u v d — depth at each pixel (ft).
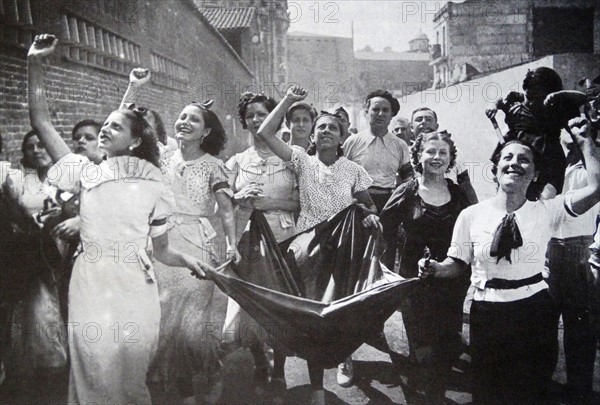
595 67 11.89
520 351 8.43
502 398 8.80
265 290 9.18
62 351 9.38
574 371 9.32
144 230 8.16
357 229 9.73
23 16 9.62
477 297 8.64
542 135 10.46
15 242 9.03
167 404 9.16
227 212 9.25
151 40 13.41
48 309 9.25
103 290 7.98
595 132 10.09
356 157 11.39
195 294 9.27
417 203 9.53
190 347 9.25
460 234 8.79
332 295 9.66
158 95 13.39
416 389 9.56
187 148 9.25
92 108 11.26
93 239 7.98
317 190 9.70
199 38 15.52
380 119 11.15
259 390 9.59
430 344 9.61
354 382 9.93
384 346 10.28
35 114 8.84
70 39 10.53
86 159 9.00
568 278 9.36
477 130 12.80
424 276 8.75
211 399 9.37
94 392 8.16
